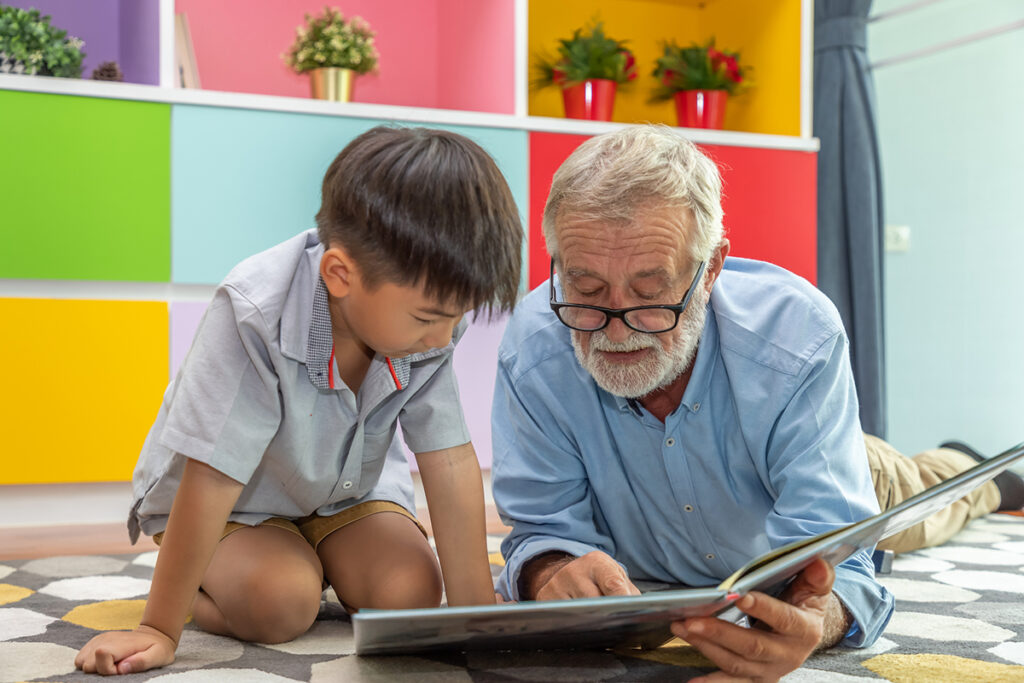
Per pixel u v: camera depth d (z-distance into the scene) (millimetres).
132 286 2021
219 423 929
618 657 943
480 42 2469
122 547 1715
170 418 940
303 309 978
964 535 1892
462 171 886
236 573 1033
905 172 3182
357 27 2307
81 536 1836
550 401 1159
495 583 1370
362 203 868
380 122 2150
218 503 936
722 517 1162
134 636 911
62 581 1381
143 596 1274
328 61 2260
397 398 1068
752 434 1068
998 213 3305
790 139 2498
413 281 863
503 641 821
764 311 1076
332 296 985
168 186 2020
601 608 692
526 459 1197
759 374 1056
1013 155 3330
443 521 1083
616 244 921
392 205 857
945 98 3238
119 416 1984
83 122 1961
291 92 2656
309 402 1017
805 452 1017
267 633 1018
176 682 844
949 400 3242
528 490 1194
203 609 1086
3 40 1998
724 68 2541
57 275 1954
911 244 3184
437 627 731
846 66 2789
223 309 961
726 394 1092
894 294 3158
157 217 2016
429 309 885
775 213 2488
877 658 934
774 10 2633
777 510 1020
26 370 1925
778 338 1056
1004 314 3318
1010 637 1038
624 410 1120
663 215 922
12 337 1915
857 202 2754
